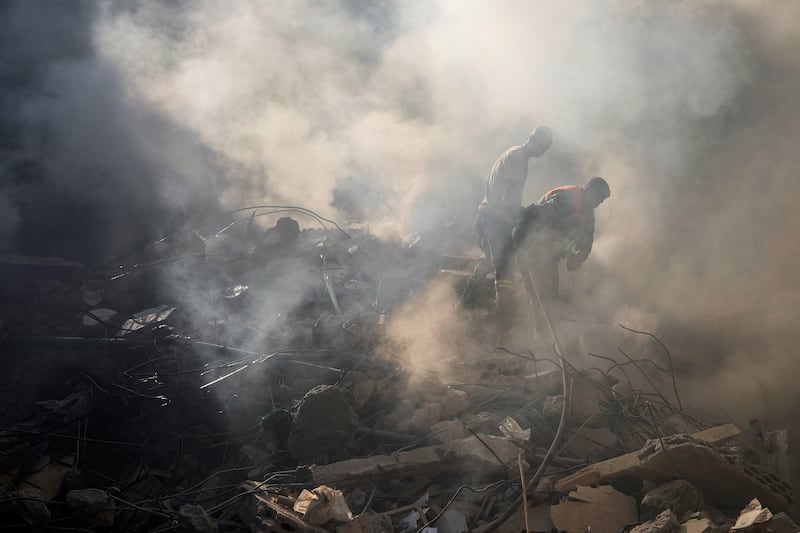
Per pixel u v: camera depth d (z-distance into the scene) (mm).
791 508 5152
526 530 4488
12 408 6336
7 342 6672
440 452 5172
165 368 6391
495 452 5137
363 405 5719
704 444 4699
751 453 5605
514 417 5684
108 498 4785
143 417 6027
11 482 5219
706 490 4824
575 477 4914
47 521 4578
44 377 6562
